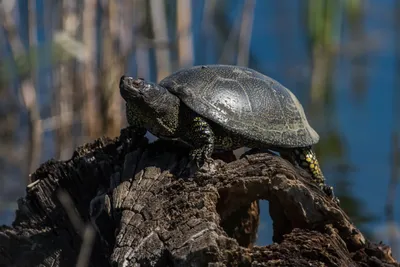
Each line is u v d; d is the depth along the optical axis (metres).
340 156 15.38
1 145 14.32
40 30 14.03
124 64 12.43
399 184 13.91
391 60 19.17
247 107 7.36
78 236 7.32
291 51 18.38
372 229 12.45
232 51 14.84
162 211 6.33
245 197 6.76
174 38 13.09
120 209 6.57
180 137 7.52
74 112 12.37
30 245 7.46
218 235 5.80
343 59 18.98
